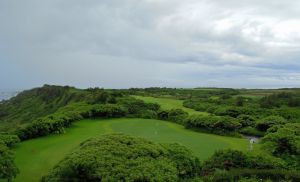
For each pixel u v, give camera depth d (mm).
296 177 30516
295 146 38875
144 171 25219
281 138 39688
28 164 37281
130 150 28234
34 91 156000
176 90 149125
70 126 63969
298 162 37094
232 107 81688
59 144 47781
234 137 59750
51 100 131500
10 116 128250
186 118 69250
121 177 24562
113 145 28797
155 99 104500
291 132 42219
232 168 32812
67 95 124250
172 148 31422
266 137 41875
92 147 28625
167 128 67188
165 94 130000
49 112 115438
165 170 26531
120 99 89625
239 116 72312
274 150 39312
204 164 33469
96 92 107375
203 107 89625
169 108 85500
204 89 160000
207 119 64312
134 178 24484
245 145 51844
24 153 42188
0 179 28516
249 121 69000
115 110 78125
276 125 56250
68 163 26266
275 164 33844
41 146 46406
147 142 30938
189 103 97375
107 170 25062
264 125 63531
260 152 36938
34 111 125375
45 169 35562
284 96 109500
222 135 61062
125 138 30734
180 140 54156
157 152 29016
